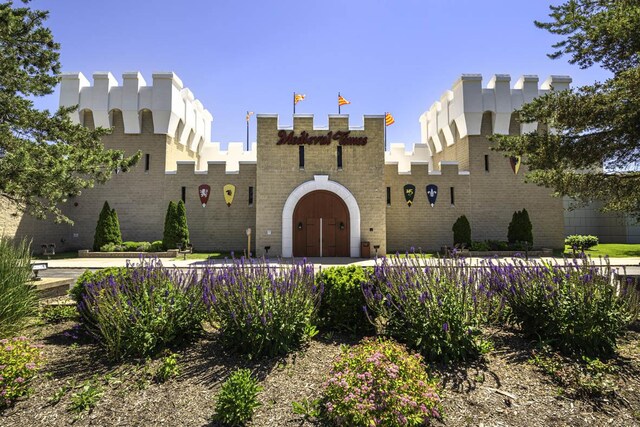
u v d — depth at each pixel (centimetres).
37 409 406
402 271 629
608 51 1242
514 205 2941
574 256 636
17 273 656
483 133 3019
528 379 474
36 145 1155
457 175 2891
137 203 2869
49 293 958
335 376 396
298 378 475
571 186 1396
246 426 375
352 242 2447
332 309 650
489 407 412
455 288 563
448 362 514
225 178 2845
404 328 570
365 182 2494
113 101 2917
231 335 549
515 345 588
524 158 2966
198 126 3612
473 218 2920
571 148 1251
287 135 2497
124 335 538
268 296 566
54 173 1061
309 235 2469
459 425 379
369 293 616
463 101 2994
